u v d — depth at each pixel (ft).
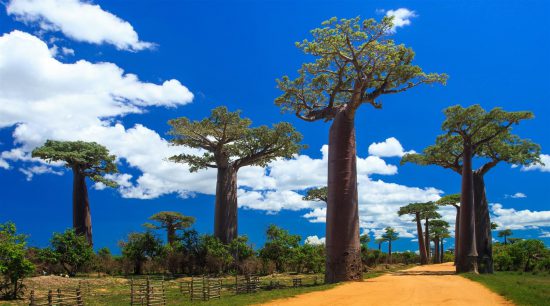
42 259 96.48
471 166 106.11
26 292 66.13
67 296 58.75
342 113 75.25
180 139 127.34
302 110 85.10
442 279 79.97
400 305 43.27
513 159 109.29
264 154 132.57
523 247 133.59
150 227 167.02
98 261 110.83
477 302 44.57
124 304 57.36
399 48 75.10
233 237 126.82
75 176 136.56
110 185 135.54
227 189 128.67
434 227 226.58
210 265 111.04
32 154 125.29
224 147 129.70
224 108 120.98
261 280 91.61
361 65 73.10
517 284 64.54
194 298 60.80
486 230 112.37
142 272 116.26
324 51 72.79
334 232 71.67
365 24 69.87
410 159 128.57
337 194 72.54
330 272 71.36
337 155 73.82
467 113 102.32
